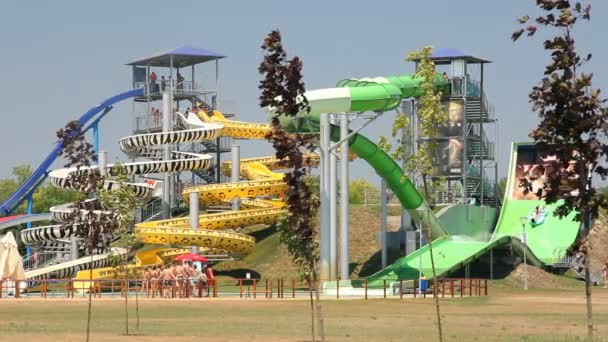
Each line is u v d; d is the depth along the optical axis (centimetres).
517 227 19525
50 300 12769
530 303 12556
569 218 19612
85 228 8012
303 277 6250
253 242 19275
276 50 5838
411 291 15025
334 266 16238
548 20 4853
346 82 16425
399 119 6900
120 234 8344
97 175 8006
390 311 10856
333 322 9062
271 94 5841
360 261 19612
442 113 6862
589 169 4944
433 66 6888
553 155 4969
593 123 4812
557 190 4941
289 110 5856
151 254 18838
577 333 7925
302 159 5962
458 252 17612
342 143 16438
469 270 18462
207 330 7994
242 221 19912
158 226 18900
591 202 4944
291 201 5972
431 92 6862
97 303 12050
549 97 4872
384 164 17062
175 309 10956
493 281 17512
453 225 19312
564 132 4891
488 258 18962
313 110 15938
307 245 6116
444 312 10756
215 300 12812
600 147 4831
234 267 19650
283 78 5838
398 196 17738
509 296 14375
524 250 17388
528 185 5028
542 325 8788
